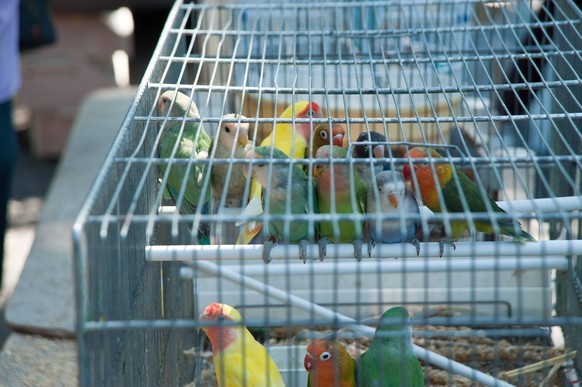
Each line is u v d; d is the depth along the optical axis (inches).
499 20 198.7
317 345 117.2
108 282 89.8
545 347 137.3
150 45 418.0
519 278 92.7
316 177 117.0
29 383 153.9
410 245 107.0
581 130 139.6
